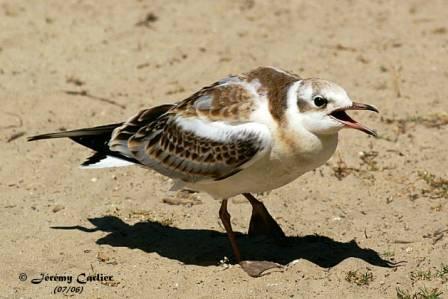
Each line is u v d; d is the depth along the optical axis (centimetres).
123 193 1444
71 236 1312
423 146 1577
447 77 1836
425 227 1328
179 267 1236
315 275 1200
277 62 1898
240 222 1366
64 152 1561
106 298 1166
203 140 1184
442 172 1495
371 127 1641
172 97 1756
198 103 1209
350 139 1602
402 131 1630
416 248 1272
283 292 1166
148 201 1422
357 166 1518
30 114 1689
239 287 1184
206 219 1373
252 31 2039
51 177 1486
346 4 2178
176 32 2031
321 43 1983
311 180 1473
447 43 1981
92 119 1678
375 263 1233
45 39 1988
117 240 1308
